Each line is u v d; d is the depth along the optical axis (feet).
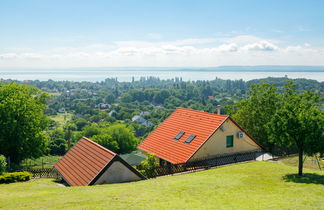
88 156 60.70
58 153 246.27
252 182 52.49
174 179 58.08
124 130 277.23
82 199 39.47
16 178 66.64
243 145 87.56
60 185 60.70
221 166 74.64
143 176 59.41
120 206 35.42
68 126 382.22
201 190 45.50
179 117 95.40
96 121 542.57
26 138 122.01
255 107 114.83
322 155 54.90
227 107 139.03
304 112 55.77
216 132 80.12
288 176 57.82
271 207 35.55
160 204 36.63
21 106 123.24
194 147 77.36
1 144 116.57
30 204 37.27
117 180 55.42
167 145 85.05
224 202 38.19
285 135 57.11
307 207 35.73
